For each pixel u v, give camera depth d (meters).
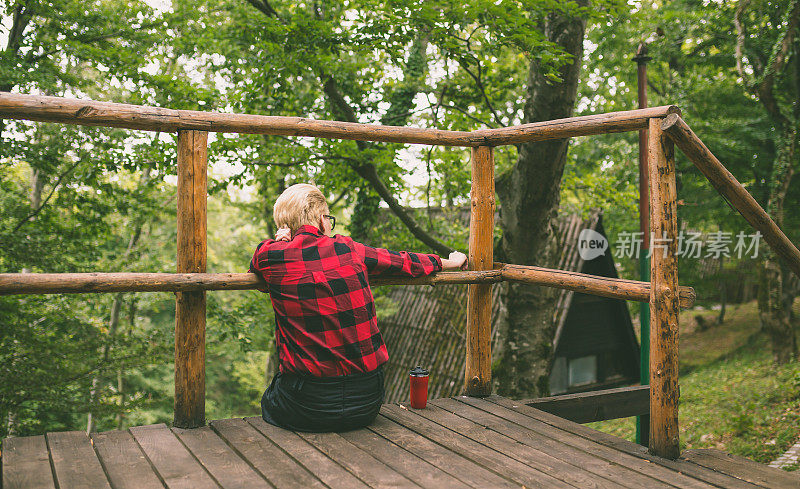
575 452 2.35
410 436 2.53
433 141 3.03
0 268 8.10
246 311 9.63
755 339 16.09
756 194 13.10
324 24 6.50
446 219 10.50
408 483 2.01
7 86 6.96
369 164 7.66
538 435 2.57
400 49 6.66
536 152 6.65
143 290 2.30
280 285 2.46
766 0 11.30
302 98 8.00
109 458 2.21
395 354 13.08
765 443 9.10
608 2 5.66
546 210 7.08
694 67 13.56
